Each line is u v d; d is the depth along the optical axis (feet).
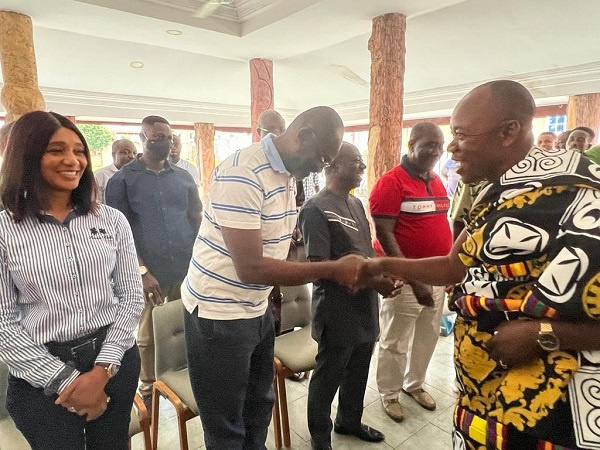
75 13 10.77
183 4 11.63
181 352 5.76
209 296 3.80
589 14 11.78
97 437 3.87
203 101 22.43
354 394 5.86
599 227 1.95
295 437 6.16
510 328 2.25
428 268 3.45
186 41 13.53
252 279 3.51
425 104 19.39
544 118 17.57
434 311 6.57
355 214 5.20
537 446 2.24
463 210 3.81
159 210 7.25
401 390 7.20
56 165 3.36
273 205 3.70
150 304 7.00
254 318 4.00
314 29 12.40
